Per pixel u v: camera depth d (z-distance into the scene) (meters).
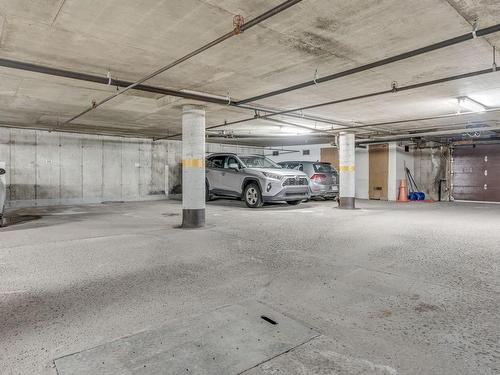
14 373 1.65
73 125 9.70
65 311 2.41
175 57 4.11
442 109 7.26
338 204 10.30
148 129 10.65
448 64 4.39
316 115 8.04
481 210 8.99
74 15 3.03
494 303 2.52
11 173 10.02
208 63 4.35
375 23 3.21
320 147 14.59
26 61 4.27
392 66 4.44
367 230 5.67
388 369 1.68
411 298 2.63
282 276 3.20
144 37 3.51
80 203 11.28
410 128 10.15
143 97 6.23
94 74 4.80
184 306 2.49
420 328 2.13
